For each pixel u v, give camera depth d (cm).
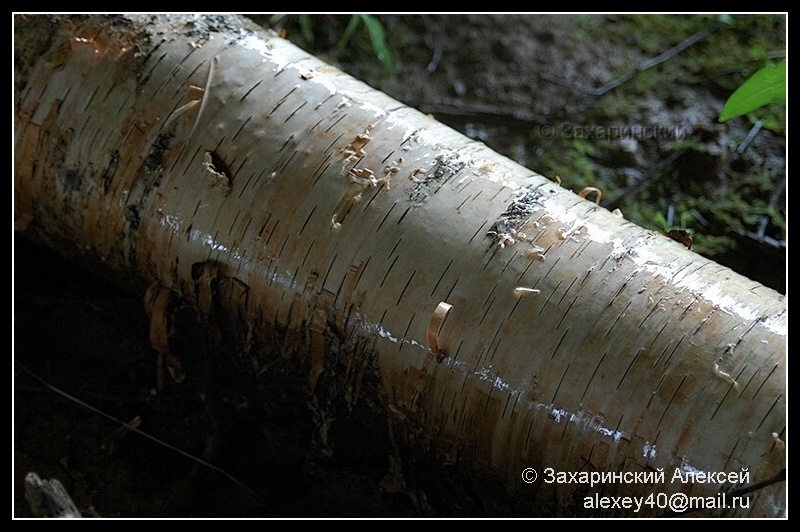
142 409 183
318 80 171
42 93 175
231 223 167
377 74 214
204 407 183
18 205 180
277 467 179
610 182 203
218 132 169
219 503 177
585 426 158
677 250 162
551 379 158
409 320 162
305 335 167
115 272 179
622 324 158
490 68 215
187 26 175
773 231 198
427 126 169
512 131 208
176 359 179
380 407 168
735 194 201
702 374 155
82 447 180
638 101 212
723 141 206
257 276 167
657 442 156
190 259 170
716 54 218
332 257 164
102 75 173
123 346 187
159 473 179
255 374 177
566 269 160
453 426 164
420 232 163
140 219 171
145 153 170
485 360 160
